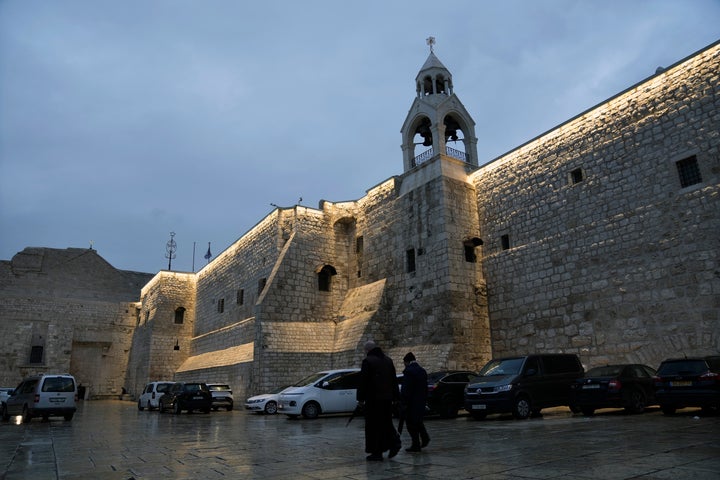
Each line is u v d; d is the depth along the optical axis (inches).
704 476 216.7
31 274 1775.3
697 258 606.9
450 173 944.3
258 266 1237.7
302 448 372.5
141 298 1905.8
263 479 255.3
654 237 656.4
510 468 253.0
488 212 920.3
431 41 1120.8
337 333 1081.4
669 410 504.1
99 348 1820.9
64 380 741.3
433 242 917.8
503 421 521.3
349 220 1195.3
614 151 724.0
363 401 308.5
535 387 549.3
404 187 1034.7
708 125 619.2
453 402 606.9
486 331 878.4
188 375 1456.7
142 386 1606.8
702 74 633.0
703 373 458.3
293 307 1072.8
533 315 801.6
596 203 736.3
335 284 1147.3
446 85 1069.8
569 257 761.0
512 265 853.8
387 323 995.9
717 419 436.1
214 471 284.5
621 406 520.1
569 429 410.9
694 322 598.5
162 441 449.4
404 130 1081.4
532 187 842.2
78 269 1867.6
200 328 1588.3
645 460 257.8
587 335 715.4
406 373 335.3
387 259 1048.8
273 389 981.2
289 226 1168.8
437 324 874.1
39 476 282.2
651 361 634.2
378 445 299.3
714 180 604.7
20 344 1664.6
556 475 230.8
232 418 754.8
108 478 272.7
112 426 632.4
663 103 672.4
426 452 323.6
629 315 668.1
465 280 884.0
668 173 653.9
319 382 692.7
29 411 713.0
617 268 693.3
